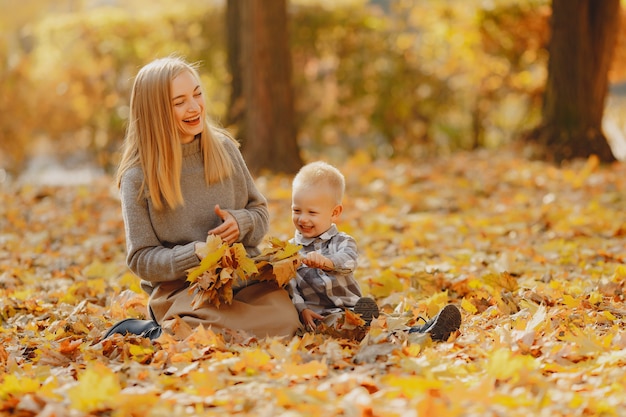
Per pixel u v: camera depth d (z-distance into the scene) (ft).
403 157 54.08
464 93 56.80
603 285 15.65
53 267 20.76
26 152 64.13
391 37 55.98
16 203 31.22
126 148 13.09
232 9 43.45
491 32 51.01
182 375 10.45
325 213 13.16
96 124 62.18
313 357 10.63
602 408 8.70
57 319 15.15
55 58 61.98
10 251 23.07
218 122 14.80
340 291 12.96
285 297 12.65
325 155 58.85
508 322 12.61
